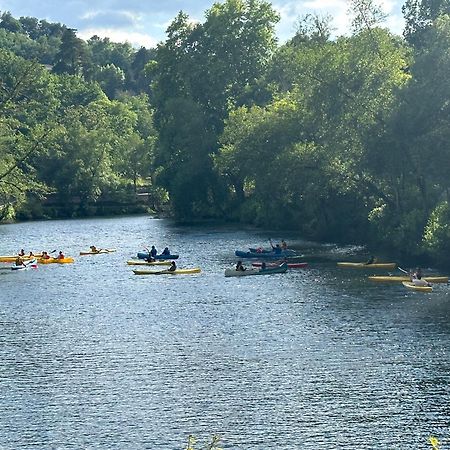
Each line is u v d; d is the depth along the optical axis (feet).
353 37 240.12
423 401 103.60
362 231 267.18
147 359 125.80
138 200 478.59
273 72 384.88
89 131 495.00
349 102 236.43
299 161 271.90
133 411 103.19
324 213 285.23
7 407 105.50
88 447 92.53
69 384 114.42
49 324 152.35
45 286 198.29
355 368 117.39
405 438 92.84
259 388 110.42
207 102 398.01
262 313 155.74
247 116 327.06
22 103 344.49
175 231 333.21
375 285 182.09
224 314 156.25
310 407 102.78
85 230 355.36
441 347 126.21
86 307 168.35
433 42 216.33
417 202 239.30
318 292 175.52
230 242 282.15
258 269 205.16
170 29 408.05
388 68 233.55
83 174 460.14
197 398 107.24
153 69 416.05
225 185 381.19
